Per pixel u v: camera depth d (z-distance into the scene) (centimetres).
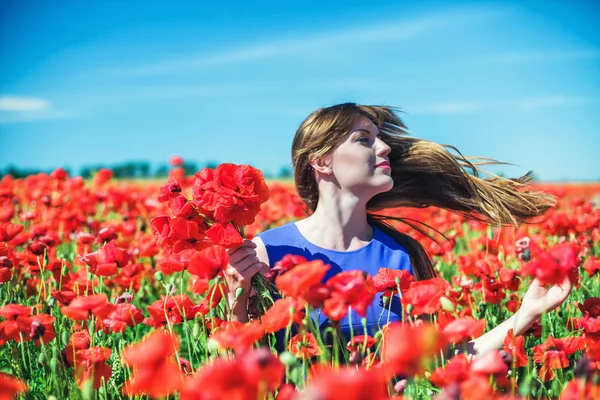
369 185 353
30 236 482
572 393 192
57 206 774
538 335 313
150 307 299
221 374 157
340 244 359
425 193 427
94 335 305
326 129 349
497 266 407
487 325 390
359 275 223
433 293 241
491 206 430
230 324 266
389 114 405
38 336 270
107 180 1010
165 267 305
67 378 279
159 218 302
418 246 377
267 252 351
